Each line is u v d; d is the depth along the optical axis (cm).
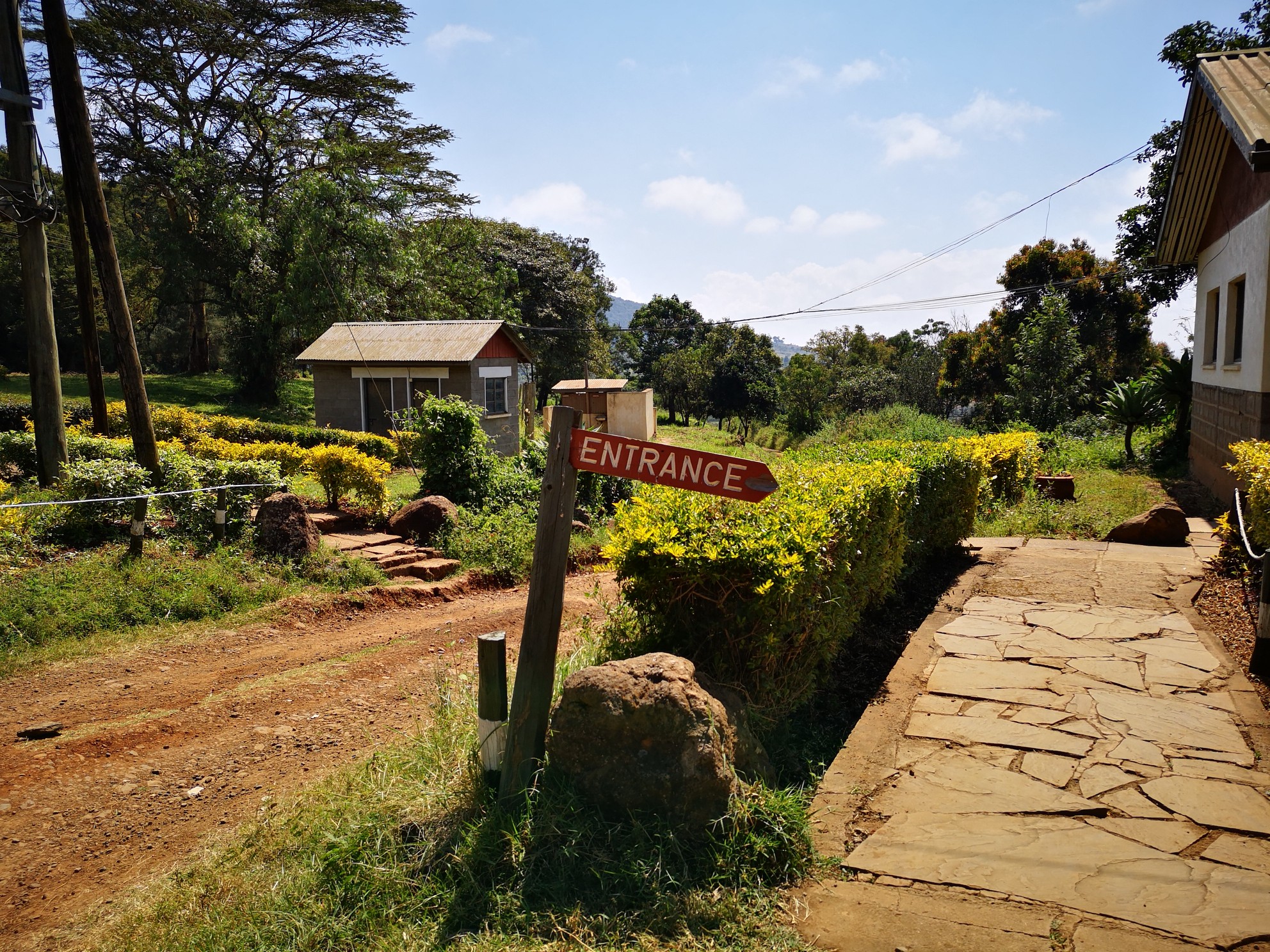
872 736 464
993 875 327
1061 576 838
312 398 3884
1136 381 1819
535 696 380
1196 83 1141
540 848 341
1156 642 618
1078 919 297
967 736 460
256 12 3384
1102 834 354
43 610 757
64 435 1153
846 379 4634
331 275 3022
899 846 350
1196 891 311
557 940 300
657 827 341
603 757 355
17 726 570
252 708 614
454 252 3916
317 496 1409
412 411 1498
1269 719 472
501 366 2566
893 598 783
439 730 469
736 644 452
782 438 4403
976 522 1191
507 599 1009
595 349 4928
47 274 1136
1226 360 1277
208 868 385
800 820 350
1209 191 1354
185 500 1033
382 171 3631
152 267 3941
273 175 3600
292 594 905
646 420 2902
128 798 479
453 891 330
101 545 956
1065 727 468
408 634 822
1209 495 1353
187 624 805
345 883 342
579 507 1403
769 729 455
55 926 363
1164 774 409
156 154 3378
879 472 657
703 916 308
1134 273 2373
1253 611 686
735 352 5325
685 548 442
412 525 1200
